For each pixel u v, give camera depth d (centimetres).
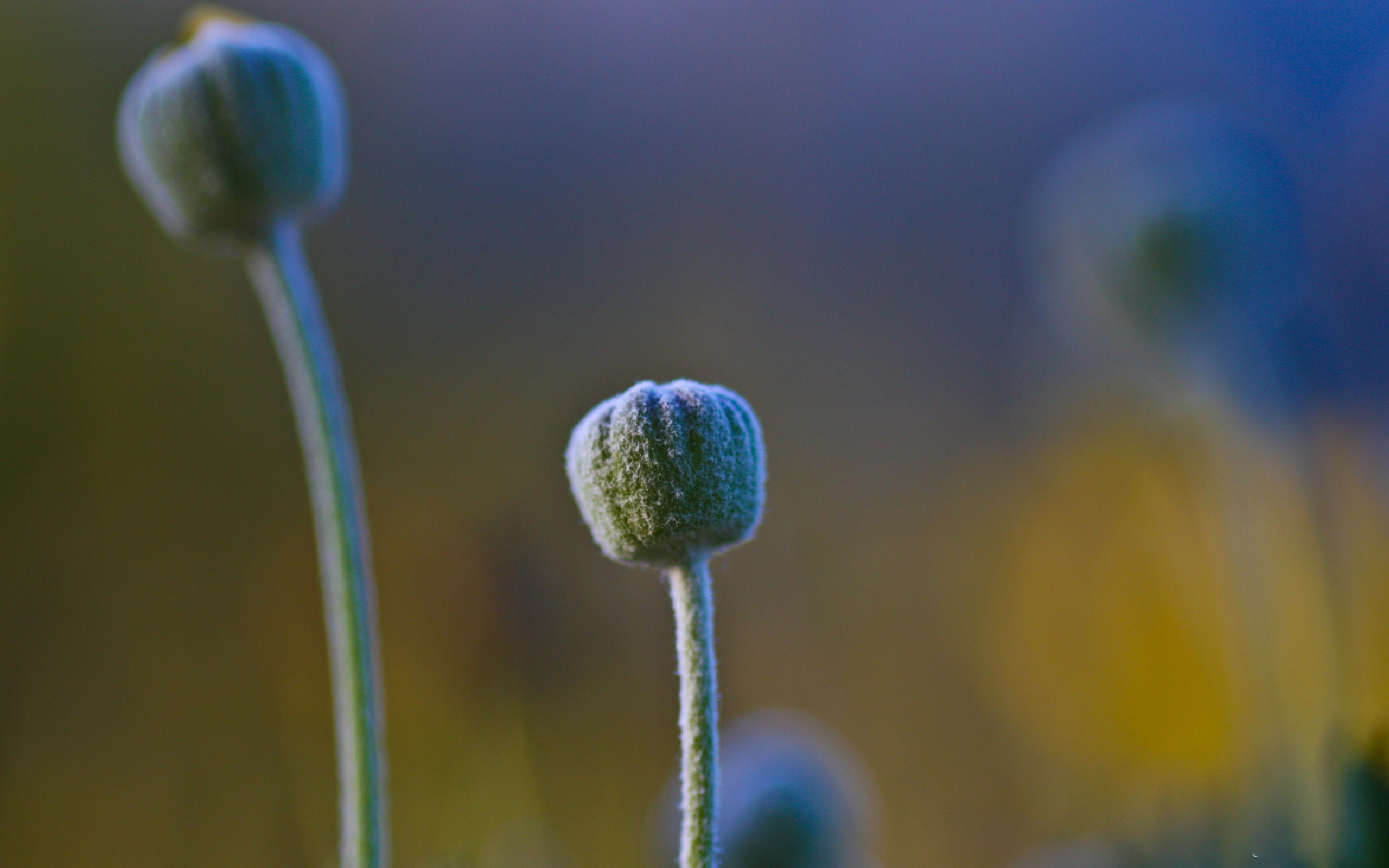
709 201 72
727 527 22
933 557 61
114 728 49
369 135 69
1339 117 59
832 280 71
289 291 24
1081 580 53
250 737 49
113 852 47
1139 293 33
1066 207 36
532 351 67
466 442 62
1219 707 41
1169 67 68
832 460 67
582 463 22
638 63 73
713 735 21
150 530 54
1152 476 46
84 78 58
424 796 35
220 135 24
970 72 75
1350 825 24
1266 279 33
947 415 67
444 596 38
